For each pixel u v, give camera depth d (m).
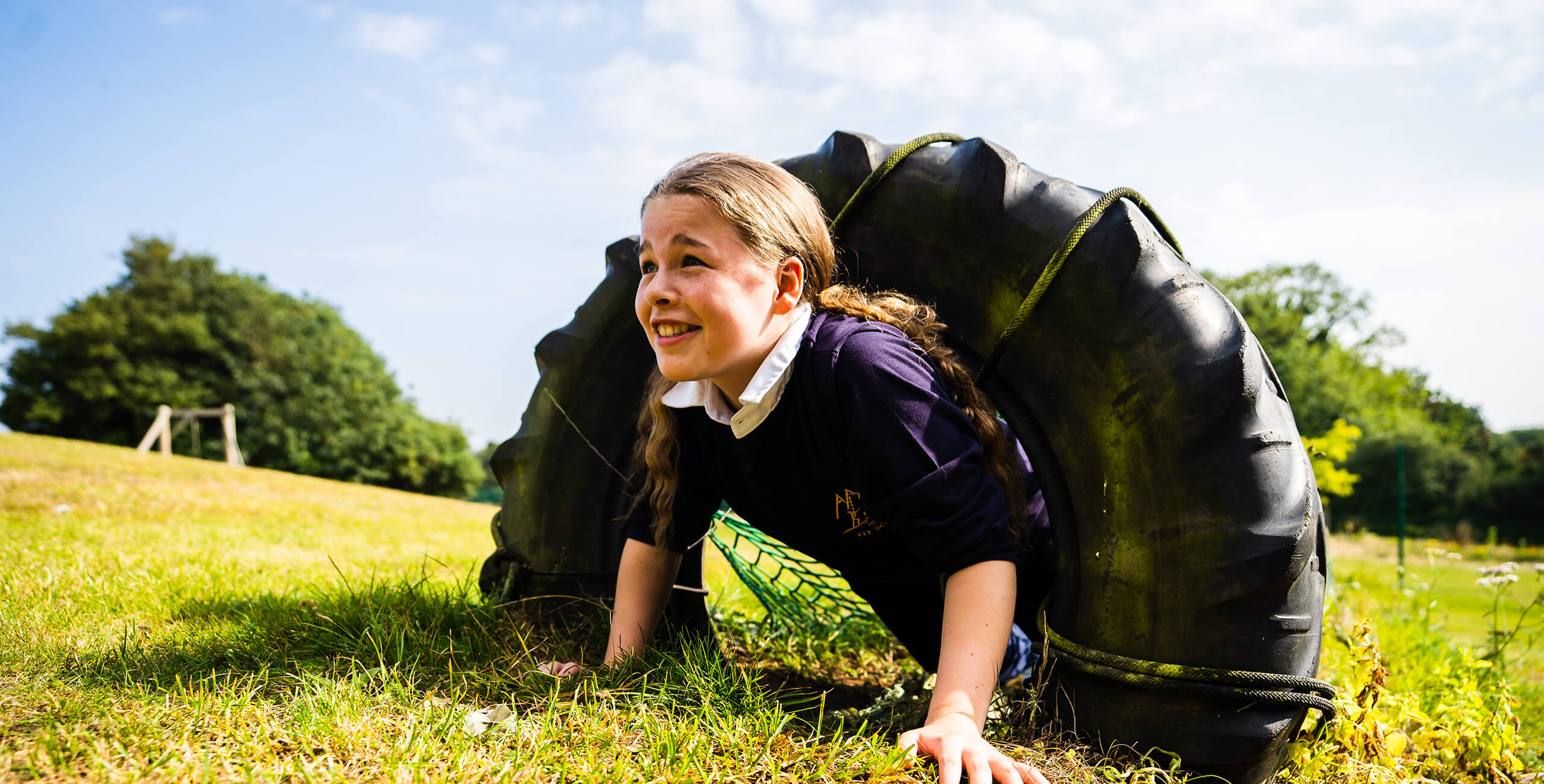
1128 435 1.63
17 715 1.44
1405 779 1.85
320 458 45.03
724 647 2.59
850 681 2.61
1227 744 1.54
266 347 45.72
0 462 9.70
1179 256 1.83
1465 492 36.00
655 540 2.03
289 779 1.28
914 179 1.90
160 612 2.36
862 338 1.61
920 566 1.90
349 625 2.04
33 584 2.60
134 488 7.95
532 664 1.85
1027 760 1.57
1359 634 2.07
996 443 1.74
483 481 51.06
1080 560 1.72
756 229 1.55
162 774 1.25
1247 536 1.52
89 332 42.25
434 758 1.36
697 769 1.36
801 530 1.89
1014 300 1.78
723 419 1.75
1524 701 2.93
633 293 2.29
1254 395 1.55
